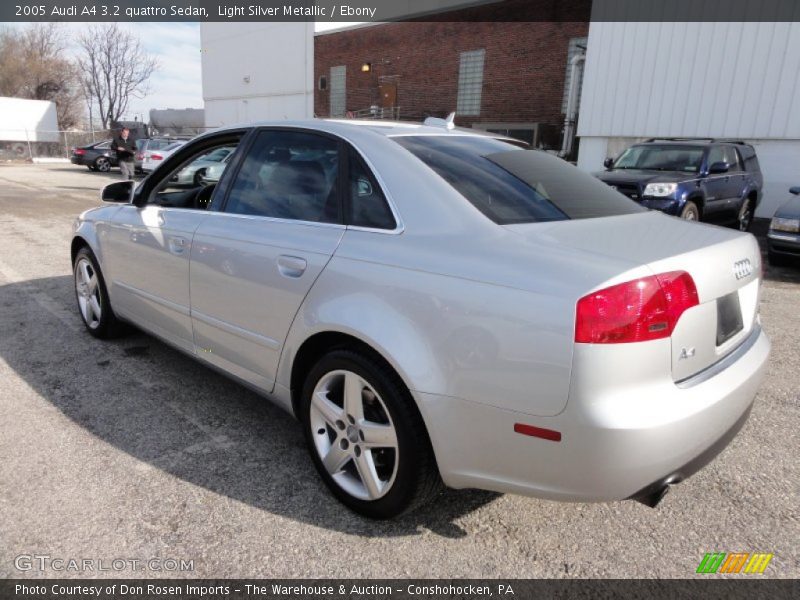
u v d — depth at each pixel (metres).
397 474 2.20
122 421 3.13
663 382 1.83
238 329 2.82
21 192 15.33
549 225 2.20
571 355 1.74
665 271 1.82
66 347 4.18
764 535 2.36
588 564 2.18
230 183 3.05
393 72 22.81
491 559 2.19
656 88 13.59
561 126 18.62
